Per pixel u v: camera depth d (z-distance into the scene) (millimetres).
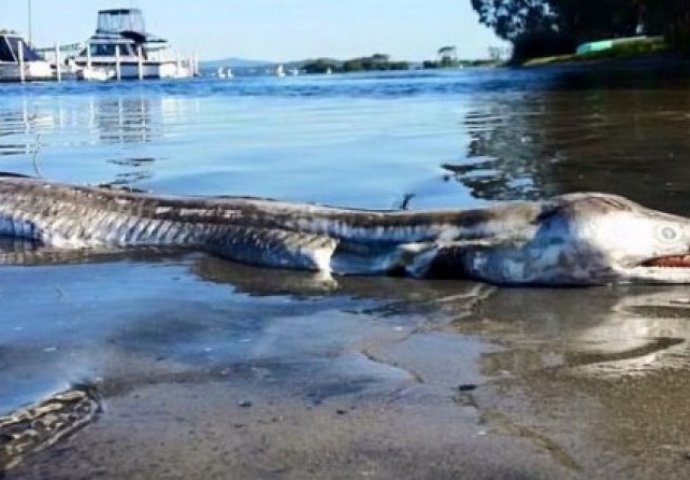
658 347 4254
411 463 3043
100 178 9984
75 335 4594
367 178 9492
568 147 11531
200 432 3332
